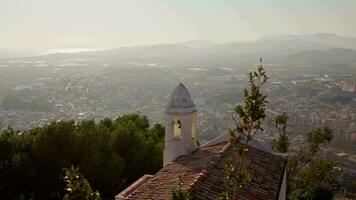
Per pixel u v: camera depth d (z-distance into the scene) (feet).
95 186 81.51
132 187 52.16
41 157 77.00
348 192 120.26
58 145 78.33
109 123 106.63
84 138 83.20
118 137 92.22
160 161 93.81
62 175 77.66
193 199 41.09
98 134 88.58
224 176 48.08
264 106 29.27
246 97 29.35
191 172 49.42
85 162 79.92
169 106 67.26
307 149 87.71
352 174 148.77
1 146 77.05
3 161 76.43
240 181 29.32
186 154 63.67
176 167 54.29
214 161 51.98
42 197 79.05
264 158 58.39
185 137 66.59
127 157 91.61
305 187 82.43
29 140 80.89
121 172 86.58
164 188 45.93
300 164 84.99
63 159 78.38
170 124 67.15
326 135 83.35
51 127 79.36
